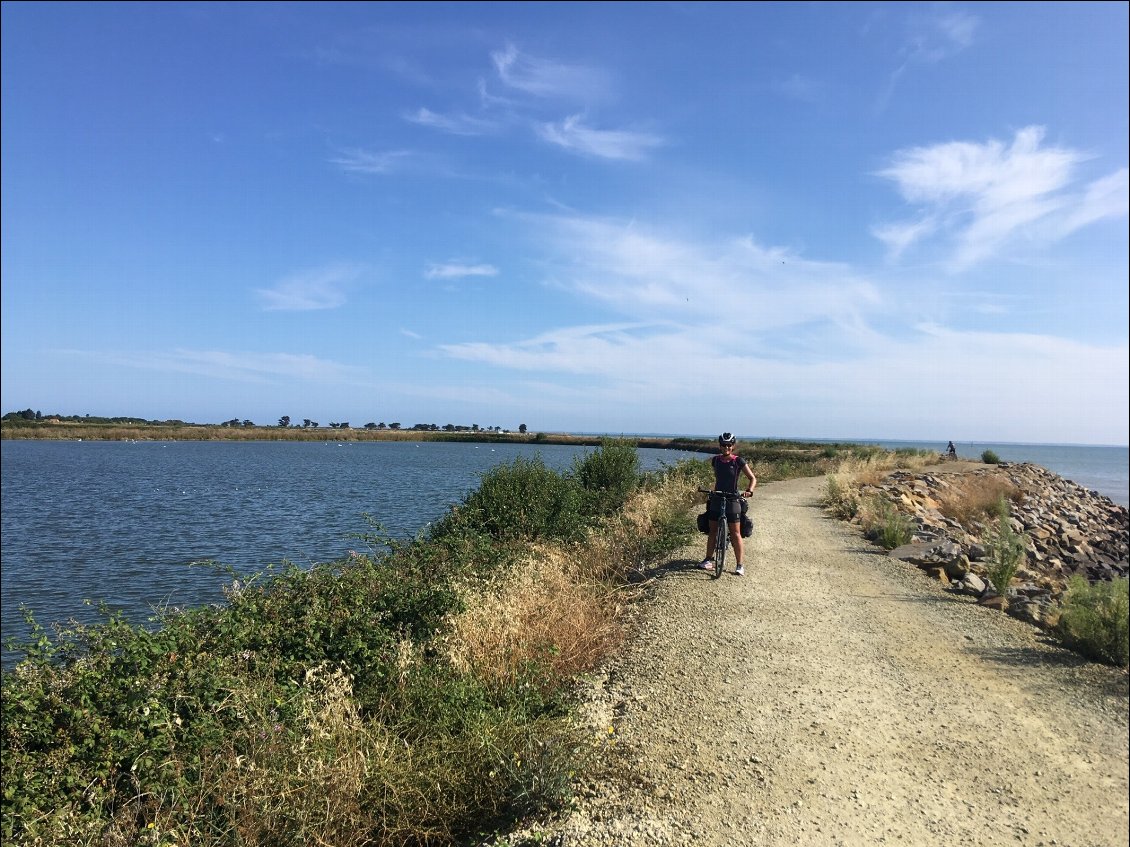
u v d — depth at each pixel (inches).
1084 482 3213.6
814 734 197.8
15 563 606.2
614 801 159.6
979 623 311.9
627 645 267.9
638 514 524.4
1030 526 960.9
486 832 154.3
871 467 1155.3
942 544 477.4
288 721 176.7
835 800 164.9
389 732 179.2
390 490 1239.5
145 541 709.9
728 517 385.4
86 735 164.2
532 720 184.5
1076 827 156.8
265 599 267.0
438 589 270.1
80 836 141.9
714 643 271.7
